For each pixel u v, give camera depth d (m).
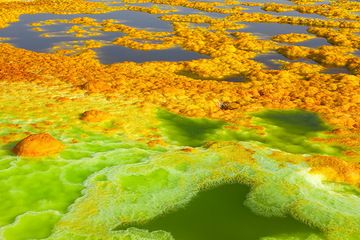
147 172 23.00
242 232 18.59
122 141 26.59
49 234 18.00
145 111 31.62
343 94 36.59
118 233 18.27
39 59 46.66
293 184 22.06
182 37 61.50
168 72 44.66
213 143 26.45
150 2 100.75
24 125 27.95
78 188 21.34
